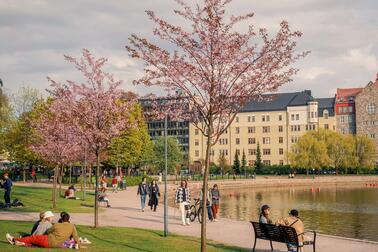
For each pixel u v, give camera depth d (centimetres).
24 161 6469
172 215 3300
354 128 14625
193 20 1608
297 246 1642
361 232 3036
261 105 15625
